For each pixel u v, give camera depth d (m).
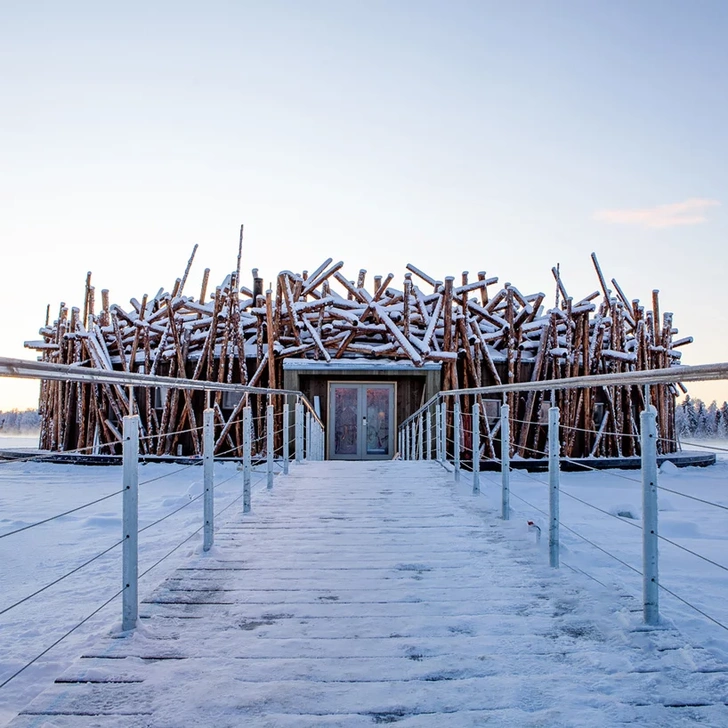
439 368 14.48
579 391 14.60
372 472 9.24
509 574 4.16
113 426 15.20
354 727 2.28
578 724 2.29
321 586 3.91
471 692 2.54
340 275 15.56
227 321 14.81
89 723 2.31
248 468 6.27
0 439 32.34
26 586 4.97
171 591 3.82
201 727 2.28
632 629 3.16
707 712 2.38
